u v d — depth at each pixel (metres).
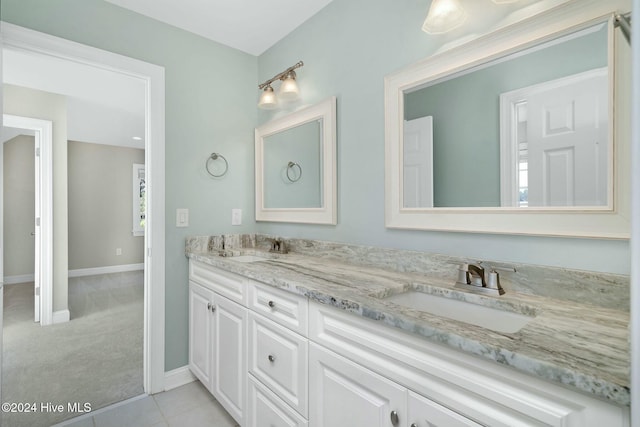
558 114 1.04
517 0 1.09
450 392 0.75
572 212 1.01
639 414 0.47
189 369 2.05
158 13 1.89
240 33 2.11
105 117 3.80
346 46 1.72
